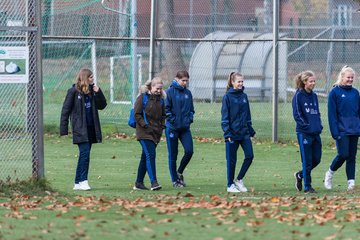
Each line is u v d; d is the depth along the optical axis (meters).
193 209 31.55
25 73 36.88
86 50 65.88
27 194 36.00
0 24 39.06
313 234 25.73
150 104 39.47
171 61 70.44
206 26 67.88
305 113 39.47
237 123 39.56
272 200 34.78
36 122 37.38
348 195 37.62
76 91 39.34
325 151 55.25
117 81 66.81
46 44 67.69
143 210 31.12
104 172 46.16
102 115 64.88
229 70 72.56
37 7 37.16
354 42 57.72
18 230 26.34
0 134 44.19
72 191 38.91
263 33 73.62
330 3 69.00
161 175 45.47
